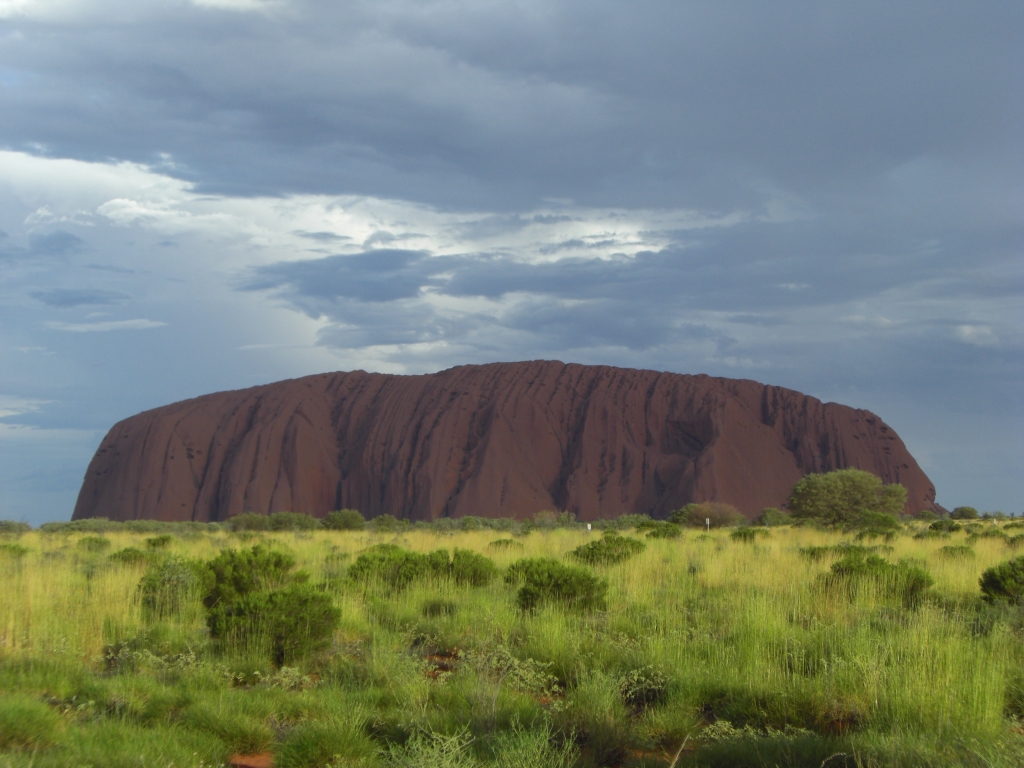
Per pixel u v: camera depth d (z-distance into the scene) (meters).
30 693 7.54
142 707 7.30
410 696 7.08
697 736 6.66
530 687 7.92
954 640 7.84
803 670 8.17
